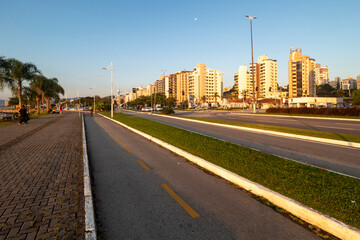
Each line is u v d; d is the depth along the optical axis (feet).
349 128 50.19
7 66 92.73
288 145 31.50
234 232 10.18
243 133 45.21
